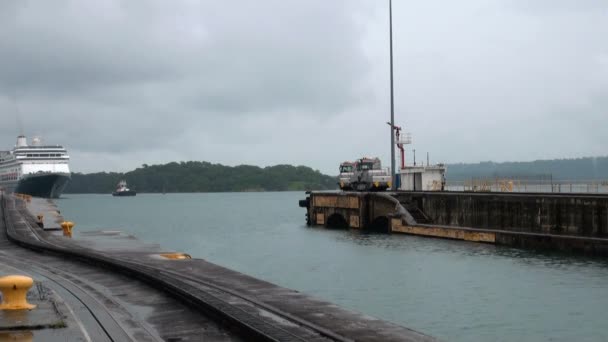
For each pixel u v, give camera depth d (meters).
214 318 16.75
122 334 14.24
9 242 42.19
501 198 55.56
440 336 24.70
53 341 13.53
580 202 47.88
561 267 39.41
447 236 56.81
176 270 26.77
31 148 191.75
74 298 19.14
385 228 71.69
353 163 86.25
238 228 93.50
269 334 14.01
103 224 114.62
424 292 33.44
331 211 80.12
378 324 16.44
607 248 42.56
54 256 32.53
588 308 28.58
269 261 49.34
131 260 30.67
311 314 17.59
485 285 34.62
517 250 48.06
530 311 28.33
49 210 82.81
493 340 24.11
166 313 17.67
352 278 38.94
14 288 16.52
